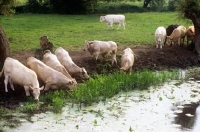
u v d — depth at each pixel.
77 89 12.96
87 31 23.48
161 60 17.73
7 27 24.53
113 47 16.23
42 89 12.38
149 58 17.69
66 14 33.53
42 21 27.98
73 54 17.41
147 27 25.73
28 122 10.72
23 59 16.23
